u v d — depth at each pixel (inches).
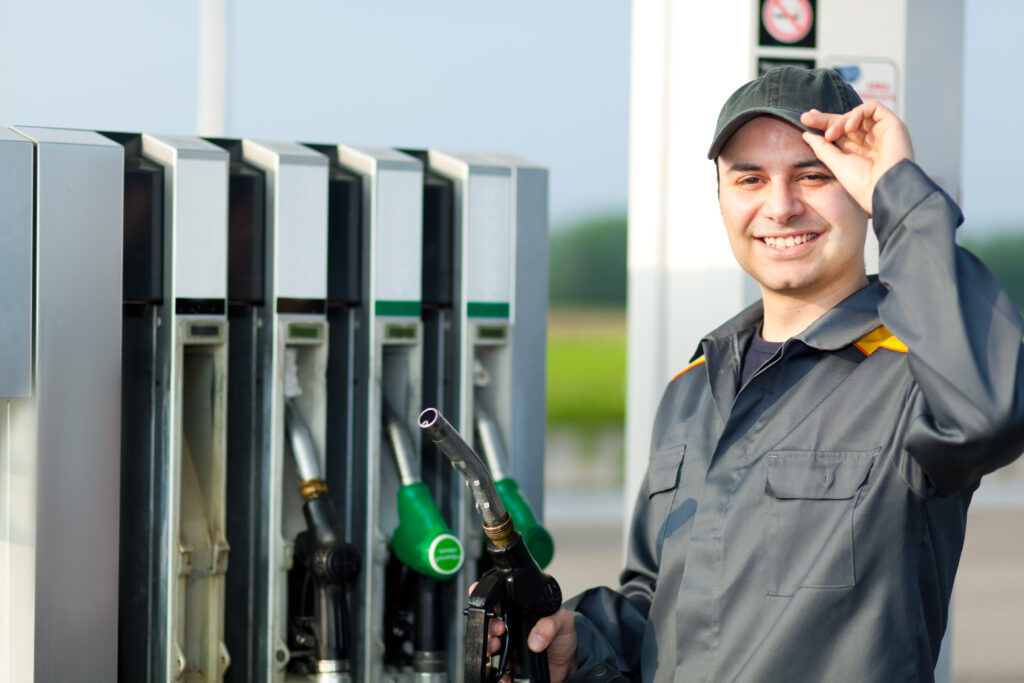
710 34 129.3
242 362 96.6
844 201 67.9
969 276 59.9
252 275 94.3
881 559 63.8
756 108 67.6
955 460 59.2
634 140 142.0
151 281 90.1
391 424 98.9
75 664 85.9
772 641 64.8
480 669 68.7
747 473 68.7
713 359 75.1
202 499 93.0
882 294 69.2
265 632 95.1
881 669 63.1
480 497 68.5
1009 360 57.3
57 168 85.2
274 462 93.0
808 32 126.3
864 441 65.6
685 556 71.3
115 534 87.2
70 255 85.6
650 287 139.1
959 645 258.2
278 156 92.7
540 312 104.2
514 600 70.0
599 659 77.0
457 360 101.7
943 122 131.1
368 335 97.0
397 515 101.6
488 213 101.7
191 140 93.4
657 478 75.5
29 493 85.3
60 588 85.5
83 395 86.0
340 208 97.6
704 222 130.9
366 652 97.0
